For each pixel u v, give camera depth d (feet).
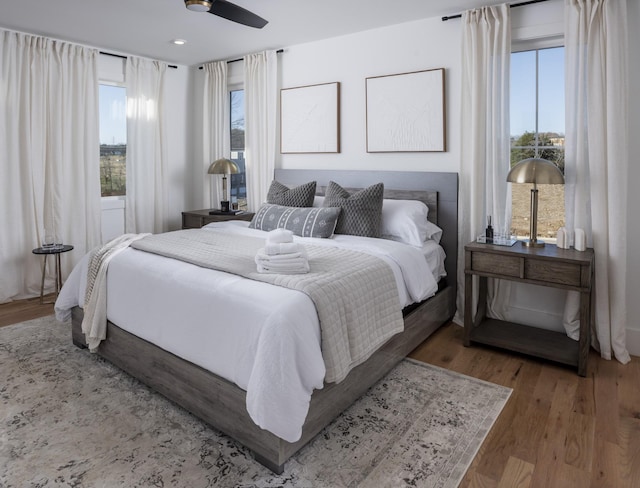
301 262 7.61
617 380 8.69
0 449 6.40
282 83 15.28
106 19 12.14
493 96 10.78
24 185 13.56
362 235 11.02
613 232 9.29
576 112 9.76
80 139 14.52
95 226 15.19
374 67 13.14
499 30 10.69
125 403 7.73
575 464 6.16
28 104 13.30
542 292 10.93
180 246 9.45
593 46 9.37
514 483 5.79
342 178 13.91
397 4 11.03
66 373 8.83
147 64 16.30
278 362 5.90
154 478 5.86
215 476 5.91
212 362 6.84
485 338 10.19
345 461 6.24
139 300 8.20
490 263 9.82
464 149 11.50
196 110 18.08
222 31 13.20
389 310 8.17
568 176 9.95
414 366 9.36
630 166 9.53
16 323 11.69
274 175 15.64
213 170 15.81
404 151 12.75
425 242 11.31
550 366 9.38
